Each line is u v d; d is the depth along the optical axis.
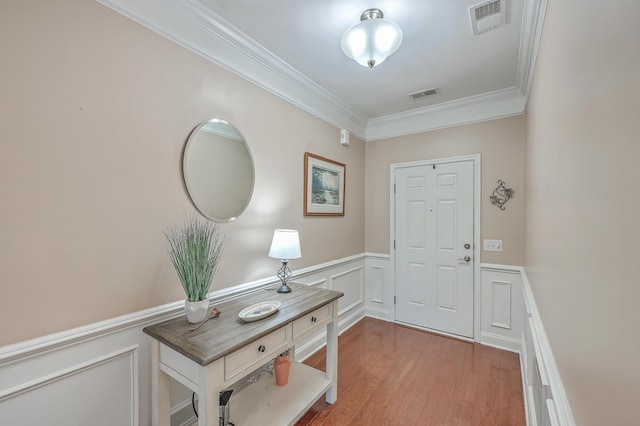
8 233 1.06
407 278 3.34
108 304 1.32
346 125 3.22
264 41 1.95
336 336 1.94
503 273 2.78
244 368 1.28
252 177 2.05
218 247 1.82
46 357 1.14
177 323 1.42
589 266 0.64
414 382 2.20
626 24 0.46
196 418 1.68
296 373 2.00
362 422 1.79
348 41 1.73
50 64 1.15
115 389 1.33
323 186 2.84
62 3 1.18
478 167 2.91
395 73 2.38
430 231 3.19
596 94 0.62
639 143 0.41
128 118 1.39
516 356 2.60
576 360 0.71
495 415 1.84
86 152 1.25
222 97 1.85
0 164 1.04
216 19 1.71
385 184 3.51
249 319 1.44
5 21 1.04
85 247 1.25
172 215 1.58
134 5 1.41
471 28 1.79
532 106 2.01
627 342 0.43
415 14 1.66
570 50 0.86
